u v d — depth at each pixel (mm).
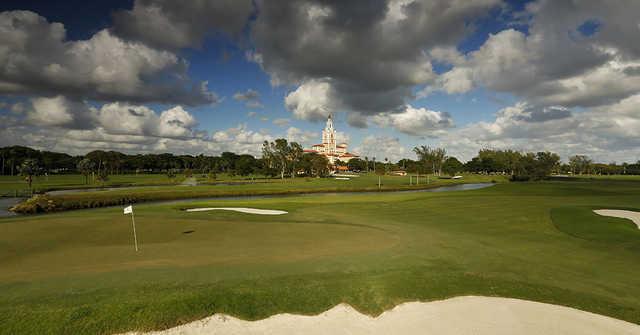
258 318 9578
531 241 20750
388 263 14375
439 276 12758
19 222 23734
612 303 11195
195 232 20812
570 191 59031
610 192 56656
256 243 17828
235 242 18047
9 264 13570
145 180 109062
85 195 49562
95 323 8883
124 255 15094
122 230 21172
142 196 51906
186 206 36250
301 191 67938
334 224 24172
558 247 19234
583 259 16719
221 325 9211
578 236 22234
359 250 16531
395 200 43500
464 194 53531
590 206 34094
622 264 15945
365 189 72688
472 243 19359
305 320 9609
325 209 34375
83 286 10992
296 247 16984
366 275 12469
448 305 10797
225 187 76438
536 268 14828
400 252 16406
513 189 64938
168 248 16500
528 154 120750
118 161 148375
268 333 9016
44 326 8680
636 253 18047
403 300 10906
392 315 10117
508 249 18438
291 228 22422
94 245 17094
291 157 140125
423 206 37250
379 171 93062
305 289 11062
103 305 9516
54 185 81625
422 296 11203
